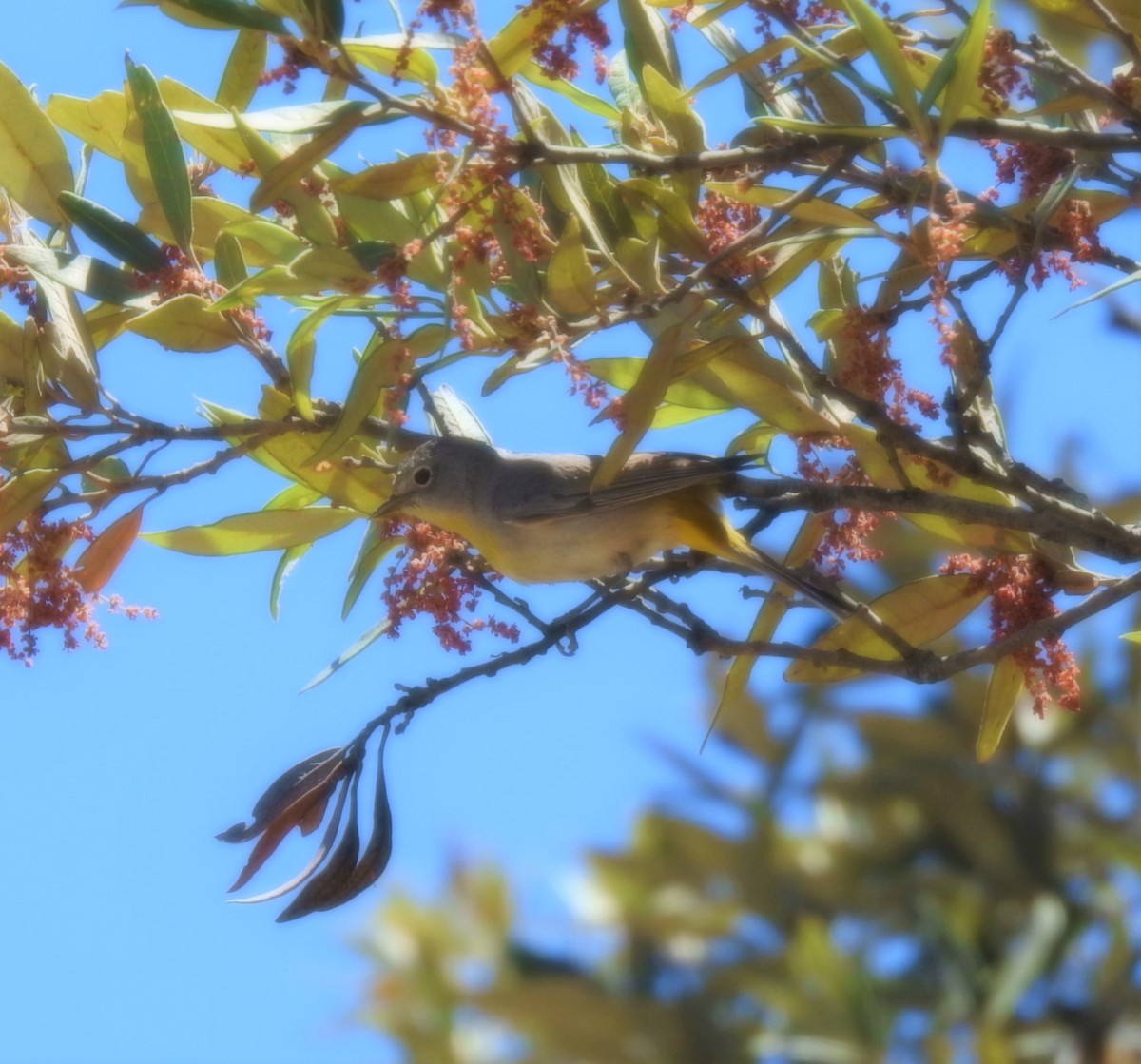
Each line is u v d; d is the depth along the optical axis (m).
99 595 7.39
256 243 7.23
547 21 6.41
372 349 7.25
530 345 6.42
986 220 6.77
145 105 7.04
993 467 7.10
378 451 9.17
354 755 6.88
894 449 6.77
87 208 7.09
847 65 6.32
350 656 7.84
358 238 7.10
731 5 7.18
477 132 6.15
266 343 7.54
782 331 6.68
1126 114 6.65
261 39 7.39
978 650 6.70
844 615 7.71
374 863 6.66
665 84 6.84
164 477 7.32
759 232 6.34
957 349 6.94
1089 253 6.98
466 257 6.36
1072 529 6.70
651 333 6.78
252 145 6.58
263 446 7.81
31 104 7.34
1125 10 6.70
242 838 6.68
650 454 8.63
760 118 6.35
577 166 7.15
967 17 7.00
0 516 6.94
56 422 7.00
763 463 8.53
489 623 7.84
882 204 7.45
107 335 7.93
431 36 6.21
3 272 7.42
